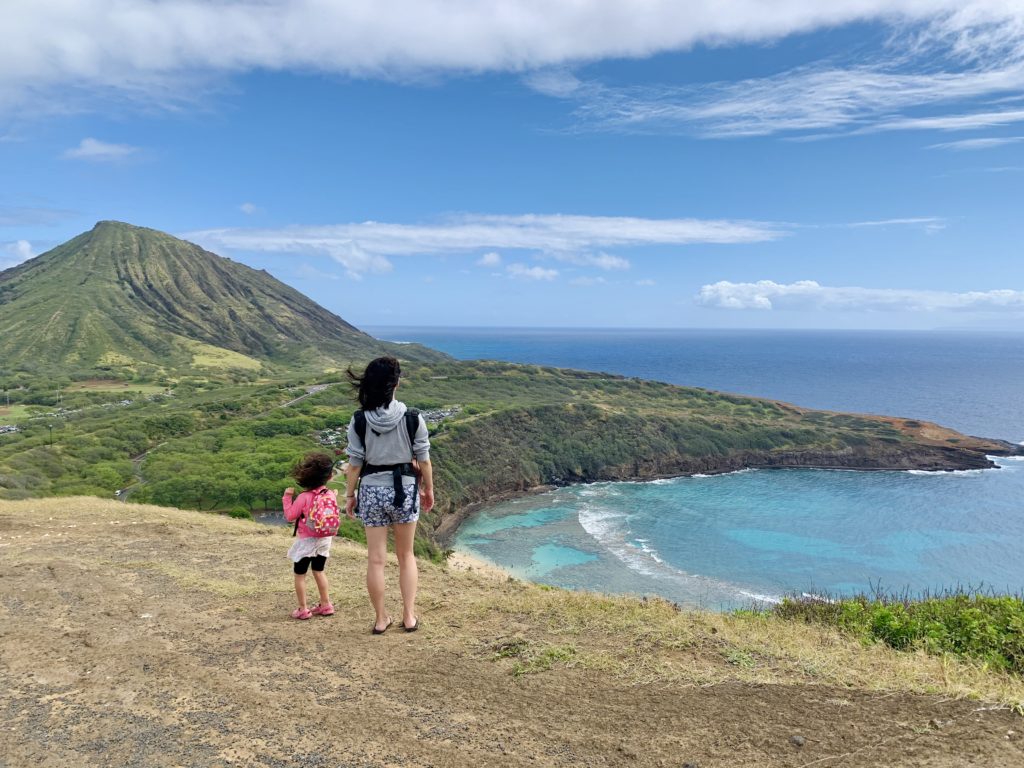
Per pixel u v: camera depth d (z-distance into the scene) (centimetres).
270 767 320
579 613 592
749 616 754
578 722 374
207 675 439
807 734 358
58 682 429
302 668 454
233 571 827
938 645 612
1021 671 545
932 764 323
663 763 329
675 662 470
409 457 502
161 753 334
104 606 625
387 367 488
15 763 322
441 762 327
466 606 625
